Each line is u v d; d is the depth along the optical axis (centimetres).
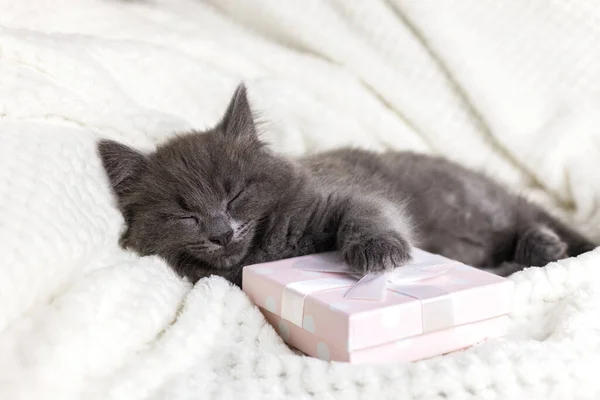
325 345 36
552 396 34
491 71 56
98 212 41
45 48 45
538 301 41
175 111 51
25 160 38
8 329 33
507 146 56
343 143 55
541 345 36
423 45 57
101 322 35
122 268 38
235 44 56
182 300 39
